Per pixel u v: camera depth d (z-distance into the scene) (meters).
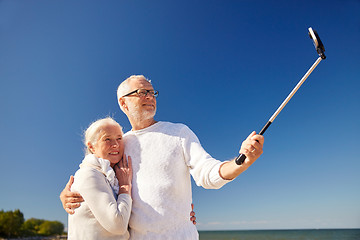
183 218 1.98
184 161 2.12
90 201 1.85
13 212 61.75
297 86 1.56
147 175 2.05
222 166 1.81
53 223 68.88
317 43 1.54
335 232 75.25
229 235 79.12
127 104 2.30
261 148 1.59
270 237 70.12
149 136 2.20
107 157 2.14
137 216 1.94
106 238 1.86
